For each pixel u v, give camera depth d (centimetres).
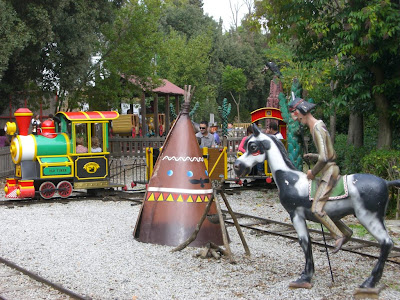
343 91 1291
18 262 802
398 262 796
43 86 2233
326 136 633
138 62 2408
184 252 848
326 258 826
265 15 1409
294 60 1383
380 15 1155
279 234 992
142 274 735
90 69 2395
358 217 625
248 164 690
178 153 923
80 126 1466
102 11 2153
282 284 679
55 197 1427
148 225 916
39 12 1816
